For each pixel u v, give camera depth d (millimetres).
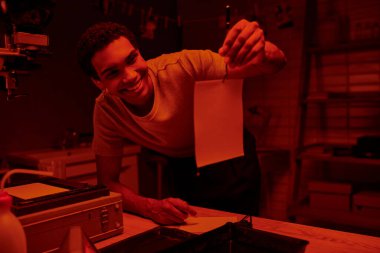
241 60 879
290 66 3062
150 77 1165
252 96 3268
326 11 2855
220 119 961
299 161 2641
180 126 1262
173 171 1565
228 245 764
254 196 1484
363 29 2709
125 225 1061
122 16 3027
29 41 946
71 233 618
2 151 2344
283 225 1020
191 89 1175
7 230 621
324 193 2520
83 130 2830
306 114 2980
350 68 2793
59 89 2645
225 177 1447
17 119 2412
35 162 2146
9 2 872
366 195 2379
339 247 861
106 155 1328
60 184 1011
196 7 3547
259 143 3191
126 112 1234
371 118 2736
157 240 820
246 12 3250
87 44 1014
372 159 2279
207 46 3506
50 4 954
